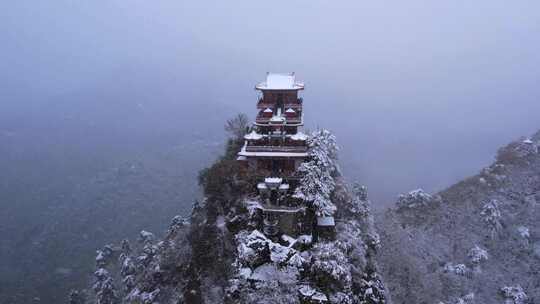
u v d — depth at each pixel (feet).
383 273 216.13
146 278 202.08
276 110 202.18
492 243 266.57
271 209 172.55
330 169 193.57
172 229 240.73
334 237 175.01
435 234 275.80
